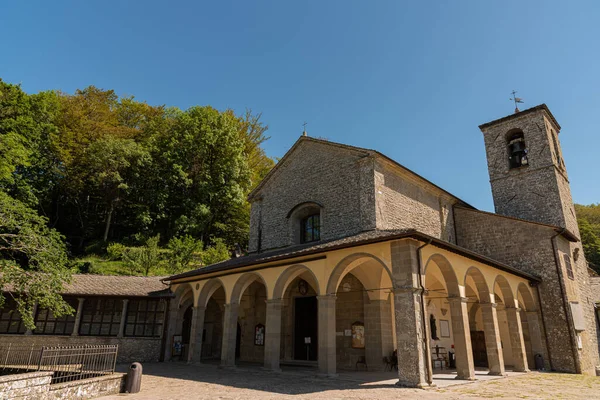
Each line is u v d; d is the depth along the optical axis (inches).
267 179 889.5
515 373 592.7
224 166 1614.2
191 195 1598.2
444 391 393.1
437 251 482.0
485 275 581.0
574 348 671.8
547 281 729.0
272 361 551.2
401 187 741.3
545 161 895.1
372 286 616.7
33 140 1357.0
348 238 567.8
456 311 495.5
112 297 740.0
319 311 509.4
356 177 702.5
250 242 876.0
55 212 1541.6
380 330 594.6
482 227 840.3
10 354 676.7
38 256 557.0
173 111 2028.8
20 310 534.6
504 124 982.4
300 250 567.5
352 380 458.6
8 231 597.6
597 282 1046.4
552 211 860.0
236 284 647.1
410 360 410.6
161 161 1632.6
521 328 684.1
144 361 724.0
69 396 350.0
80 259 1282.0
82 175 1499.8
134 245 1453.0
